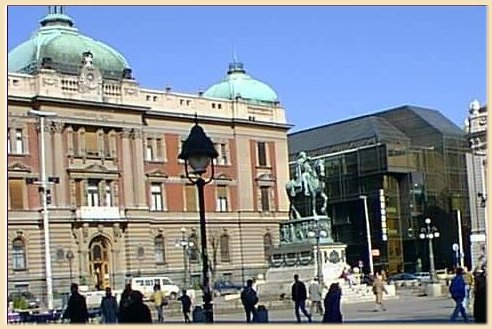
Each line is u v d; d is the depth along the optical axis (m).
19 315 50.62
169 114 97.88
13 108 85.69
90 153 90.62
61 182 87.94
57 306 75.81
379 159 119.81
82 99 89.69
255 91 109.44
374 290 54.44
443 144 125.25
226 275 100.75
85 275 88.25
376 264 117.69
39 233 85.94
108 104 91.69
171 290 80.94
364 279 75.81
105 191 91.44
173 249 97.31
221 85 110.50
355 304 59.66
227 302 63.84
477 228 98.31
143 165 95.38
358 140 128.50
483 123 97.81
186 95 100.50
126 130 93.81
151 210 95.94
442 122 132.00
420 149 123.12
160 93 98.00
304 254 64.50
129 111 93.88
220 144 103.12
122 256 91.94
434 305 53.75
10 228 84.06
